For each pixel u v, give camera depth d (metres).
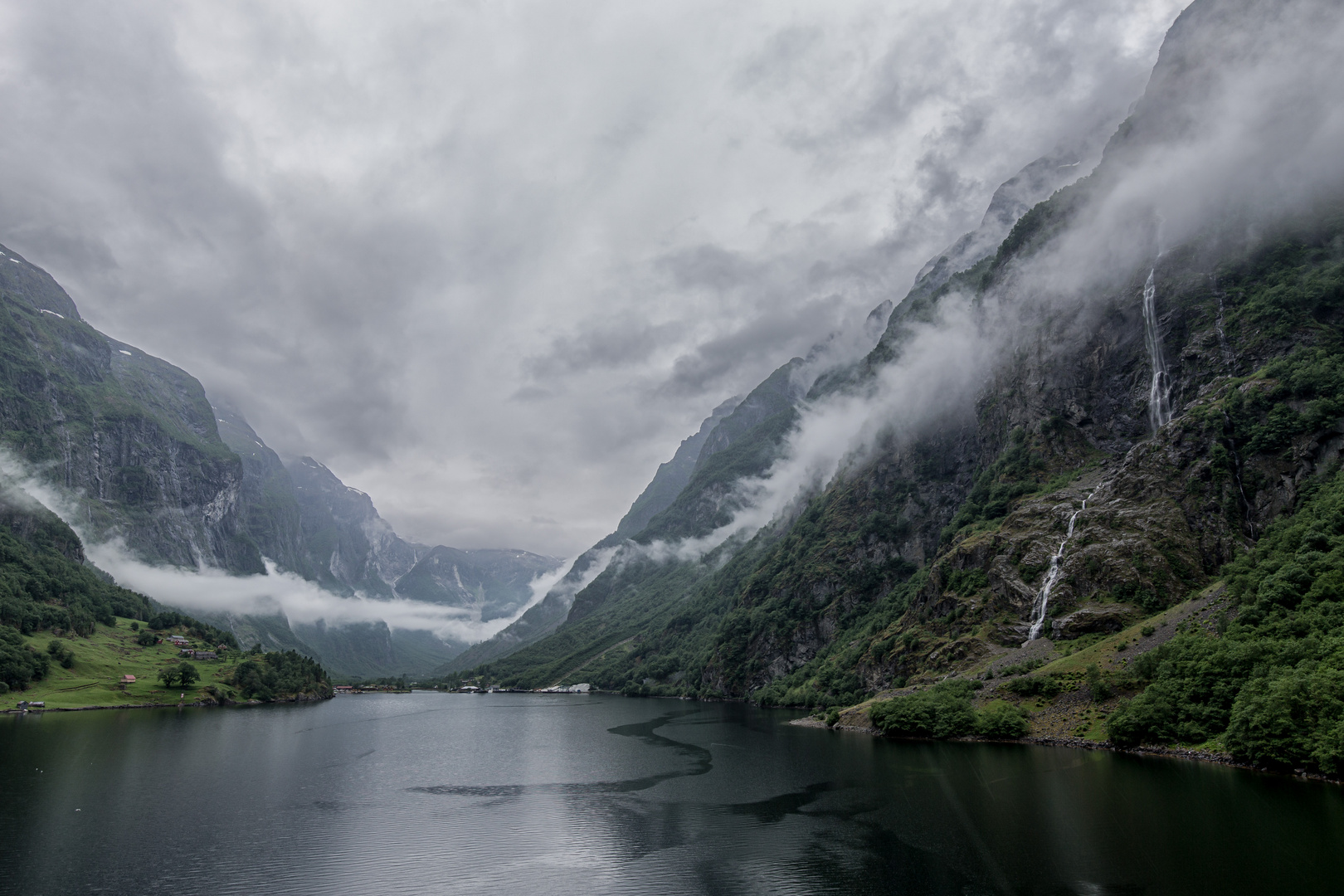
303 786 117.38
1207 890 59.47
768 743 161.88
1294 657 96.44
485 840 84.69
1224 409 165.25
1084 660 138.62
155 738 174.38
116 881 70.56
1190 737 106.31
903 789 102.25
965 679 158.25
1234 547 147.50
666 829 88.44
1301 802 77.81
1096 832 75.06
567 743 174.25
